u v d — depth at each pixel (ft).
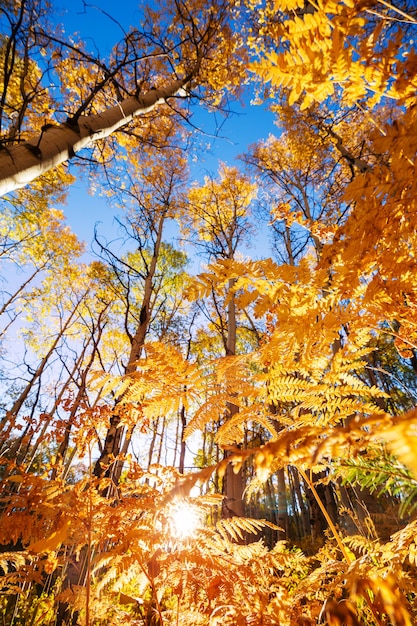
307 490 23.27
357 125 17.69
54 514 4.45
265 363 3.94
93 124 8.20
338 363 3.63
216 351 41.24
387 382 26.66
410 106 2.37
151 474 4.45
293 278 2.84
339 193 21.01
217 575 3.58
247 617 3.14
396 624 1.56
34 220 33.81
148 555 3.93
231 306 24.27
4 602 10.82
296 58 2.43
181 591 3.63
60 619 9.35
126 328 19.97
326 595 3.24
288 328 2.91
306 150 24.08
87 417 5.14
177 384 4.55
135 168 26.73
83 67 14.14
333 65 2.38
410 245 2.57
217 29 14.67
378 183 2.23
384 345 27.17
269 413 4.29
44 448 27.37
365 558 2.91
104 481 4.78
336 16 2.34
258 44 16.16
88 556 4.07
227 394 4.51
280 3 2.59
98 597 4.88
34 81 13.46
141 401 4.80
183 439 4.29
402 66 2.26
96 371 5.15
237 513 14.10
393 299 3.13
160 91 12.04
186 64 15.47
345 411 3.73
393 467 2.23
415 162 2.10
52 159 6.85
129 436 5.41
